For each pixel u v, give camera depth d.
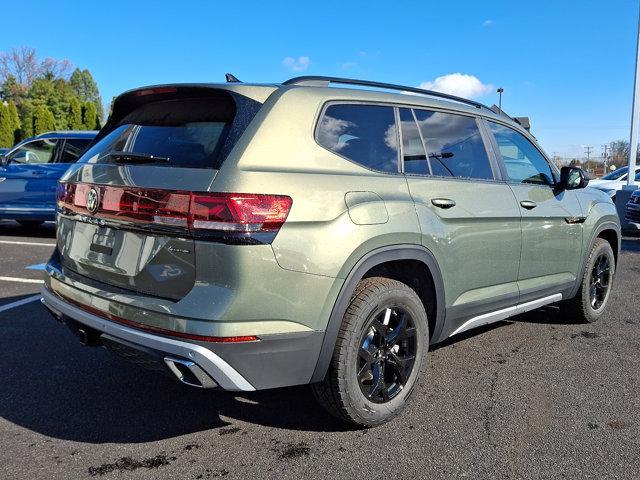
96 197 2.88
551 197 4.32
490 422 3.14
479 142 3.86
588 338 4.68
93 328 2.84
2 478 2.55
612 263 5.22
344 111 3.05
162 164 2.71
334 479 2.58
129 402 3.38
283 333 2.55
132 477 2.58
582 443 2.91
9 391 3.50
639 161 20.53
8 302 5.53
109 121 3.54
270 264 2.48
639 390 3.59
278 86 2.90
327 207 2.69
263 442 2.92
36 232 10.67
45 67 71.88
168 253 2.55
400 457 2.77
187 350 2.41
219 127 2.74
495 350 4.36
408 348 3.20
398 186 3.11
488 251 3.65
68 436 2.96
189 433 3.01
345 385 2.83
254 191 2.47
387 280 3.03
